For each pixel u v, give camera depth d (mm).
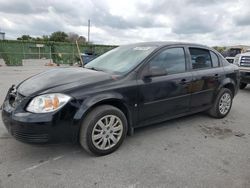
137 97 3613
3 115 3217
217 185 2754
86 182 2742
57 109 2961
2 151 3387
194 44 4688
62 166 3068
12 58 21500
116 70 3822
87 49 25984
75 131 3125
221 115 5191
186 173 2979
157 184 2744
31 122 2865
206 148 3711
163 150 3596
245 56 8477
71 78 3441
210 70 4805
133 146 3701
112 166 3104
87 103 3129
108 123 3371
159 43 4293
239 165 3213
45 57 24828
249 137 4227
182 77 4184
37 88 3182
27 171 2926
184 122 4898
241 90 9234
